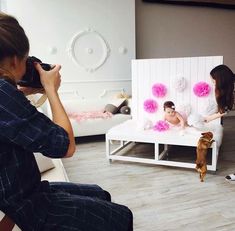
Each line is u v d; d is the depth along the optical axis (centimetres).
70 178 271
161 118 339
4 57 73
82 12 456
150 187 246
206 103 318
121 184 254
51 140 72
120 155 324
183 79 324
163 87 333
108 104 442
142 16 524
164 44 552
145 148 357
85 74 474
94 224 85
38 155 179
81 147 379
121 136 299
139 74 346
